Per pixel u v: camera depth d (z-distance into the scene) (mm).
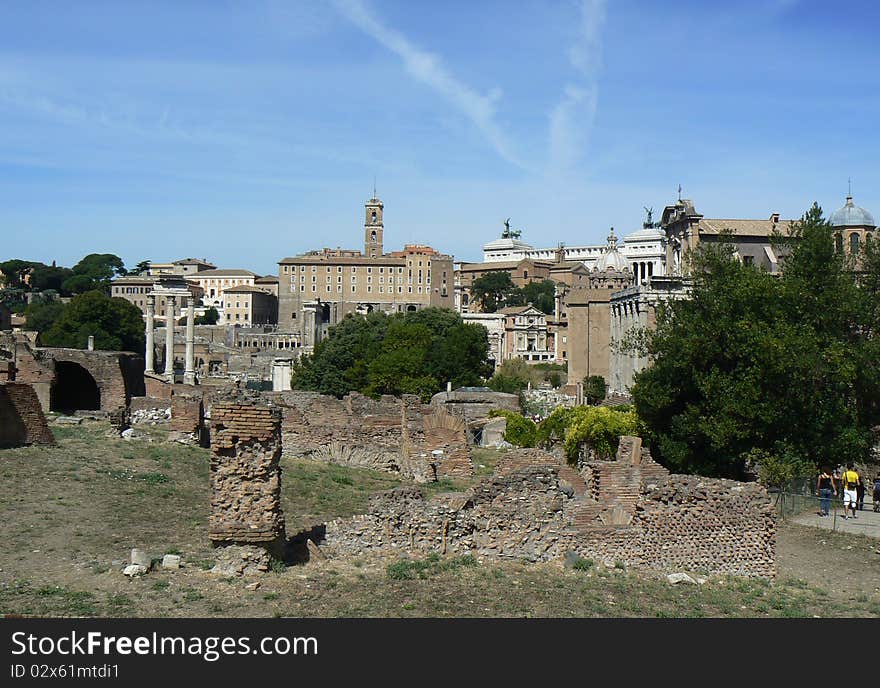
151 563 21219
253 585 20391
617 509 27812
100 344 148000
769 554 24906
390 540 23469
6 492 27750
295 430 42875
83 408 60906
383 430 43688
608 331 146625
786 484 38000
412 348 106125
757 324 43469
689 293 50250
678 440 44562
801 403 41500
